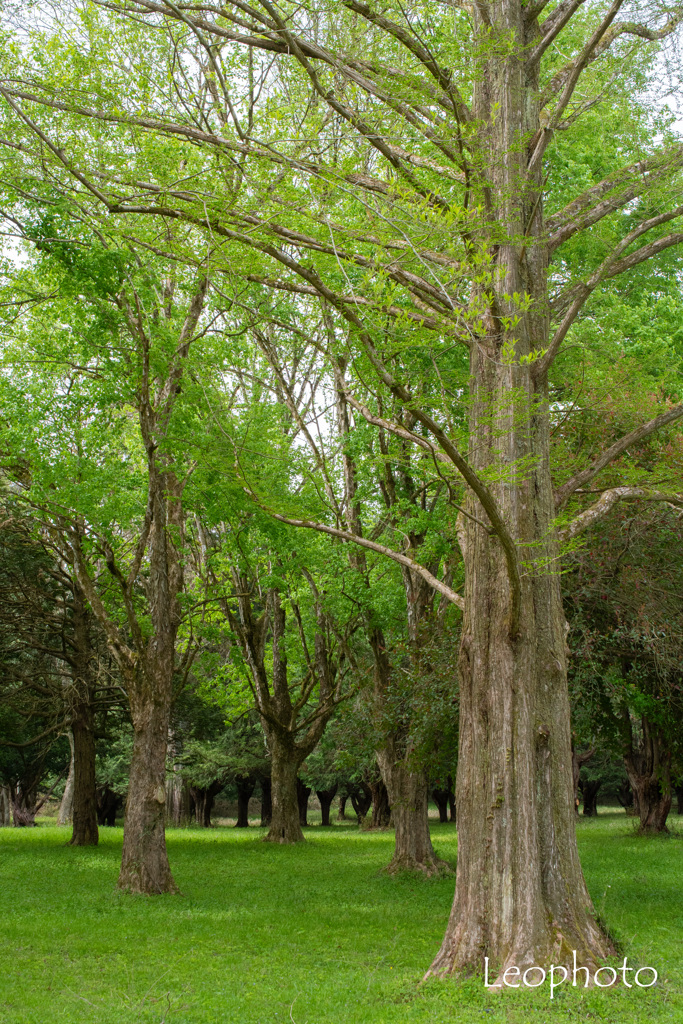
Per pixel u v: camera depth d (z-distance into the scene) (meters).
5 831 33.94
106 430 16.05
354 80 8.31
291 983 8.39
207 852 24.06
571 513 10.28
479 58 8.23
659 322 17.55
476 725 8.42
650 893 13.88
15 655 25.80
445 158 9.64
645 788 27.08
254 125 9.91
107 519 14.84
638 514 12.72
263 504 10.15
